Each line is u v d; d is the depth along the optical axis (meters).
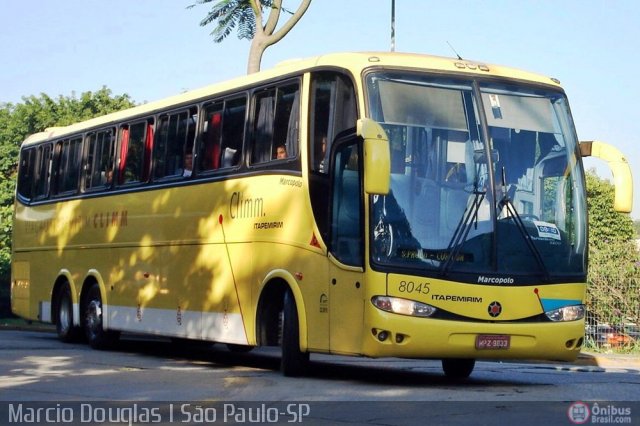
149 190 21.77
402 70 15.71
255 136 18.22
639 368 21.72
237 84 19.06
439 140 15.54
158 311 21.12
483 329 15.11
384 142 14.55
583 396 14.49
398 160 15.27
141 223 21.95
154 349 24.41
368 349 14.95
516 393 14.73
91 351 22.80
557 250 15.85
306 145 16.61
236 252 18.42
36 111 45.28
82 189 24.81
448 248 15.18
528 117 16.27
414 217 15.14
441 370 19.72
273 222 17.31
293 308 16.75
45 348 23.25
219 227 19.00
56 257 25.83
